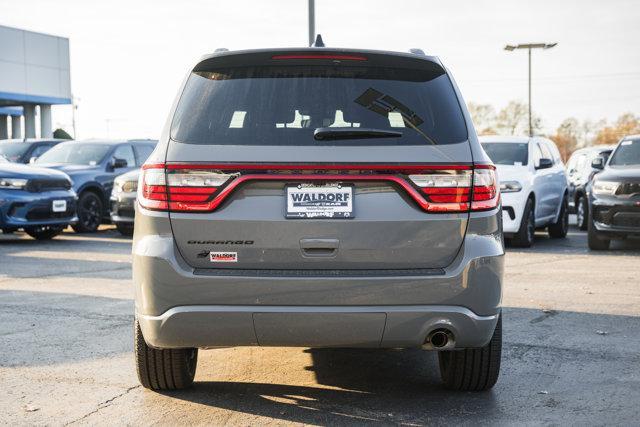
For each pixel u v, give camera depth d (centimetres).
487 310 360
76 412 391
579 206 1672
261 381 450
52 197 1241
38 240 1304
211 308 350
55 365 481
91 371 467
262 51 381
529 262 1023
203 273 351
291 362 495
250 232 351
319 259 351
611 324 611
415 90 377
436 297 351
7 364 483
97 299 714
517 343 544
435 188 354
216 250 353
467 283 353
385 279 347
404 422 377
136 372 438
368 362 495
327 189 351
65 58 4275
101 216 1491
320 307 348
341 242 350
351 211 351
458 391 430
